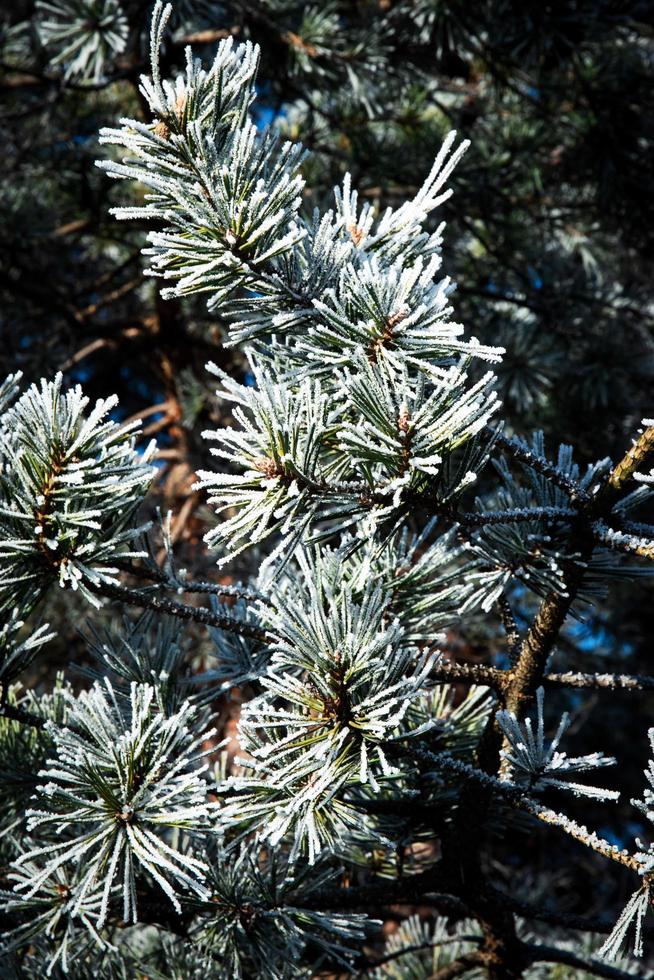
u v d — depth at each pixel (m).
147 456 1.22
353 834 1.39
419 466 1.17
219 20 2.56
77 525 1.22
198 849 1.36
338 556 1.27
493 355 1.17
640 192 3.16
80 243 3.71
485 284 3.37
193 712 1.27
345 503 1.21
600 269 3.75
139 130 1.20
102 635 1.35
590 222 3.47
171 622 1.35
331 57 2.55
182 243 1.20
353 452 1.19
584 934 2.94
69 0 2.32
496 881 4.20
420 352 1.19
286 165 1.22
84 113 3.38
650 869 1.17
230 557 1.19
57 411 1.21
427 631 1.31
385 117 3.05
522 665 1.29
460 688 2.57
